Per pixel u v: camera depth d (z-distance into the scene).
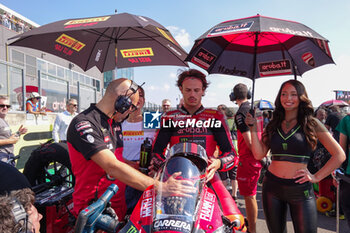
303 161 2.06
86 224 1.22
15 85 5.33
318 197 4.48
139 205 1.44
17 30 15.31
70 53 2.97
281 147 2.12
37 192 2.50
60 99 8.16
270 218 2.19
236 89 3.30
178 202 1.27
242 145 3.06
